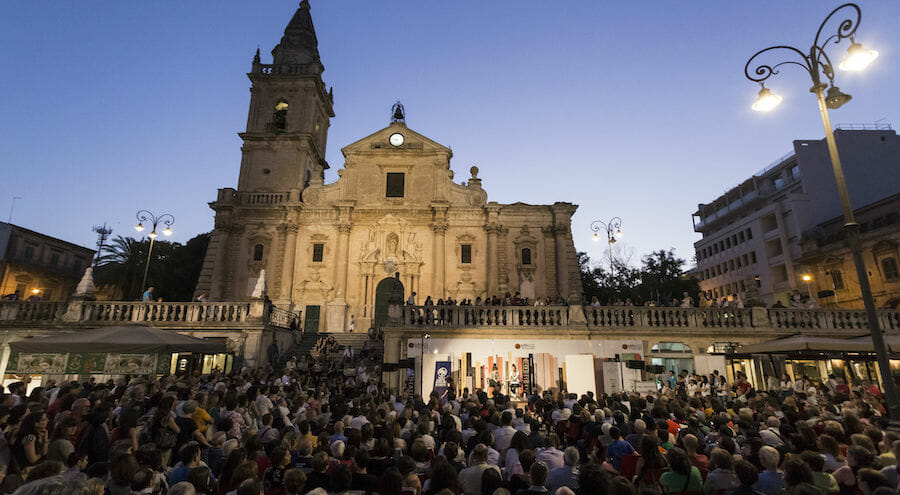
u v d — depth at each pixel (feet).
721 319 66.85
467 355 62.54
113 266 135.23
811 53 34.37
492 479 16.39
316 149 131.03
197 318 73.92
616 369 61.00
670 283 168.25
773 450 18.70
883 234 112.06
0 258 138.00
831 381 55.26
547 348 63.26
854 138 150.10
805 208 147.33
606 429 25.98
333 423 31.04
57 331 71.72
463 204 117.50
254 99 127.54
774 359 66.59
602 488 14.43
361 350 83.87
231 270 112.27
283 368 78.13
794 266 145.89
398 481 16.34
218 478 21.26
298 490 15.49
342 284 110.73
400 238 114.62
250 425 31.89
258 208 115.24
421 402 44.62
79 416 25.35
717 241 192.65
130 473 15.85
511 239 114.93
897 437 23.54
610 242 98.27
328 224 115.65
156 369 57.36
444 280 111.86
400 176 119.75
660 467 20.85
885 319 67.10
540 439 27.30
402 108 129.90
